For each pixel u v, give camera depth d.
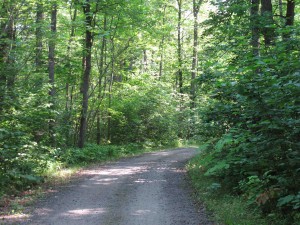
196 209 8.38
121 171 14.62
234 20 13.42
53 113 14.09
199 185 10.80
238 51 10.36
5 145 10.26
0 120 11.34
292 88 5.49
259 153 6.88
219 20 13.87
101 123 28.44
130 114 27.53
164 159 19.47
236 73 6.88
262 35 11.85
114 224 7.15
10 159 10.80
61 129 16.59
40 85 15.08
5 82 11.79
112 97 26.28
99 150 19.70
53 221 7.34
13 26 14.52
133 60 30.83
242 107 7.72
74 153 17.23
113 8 18.97
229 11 13.27
